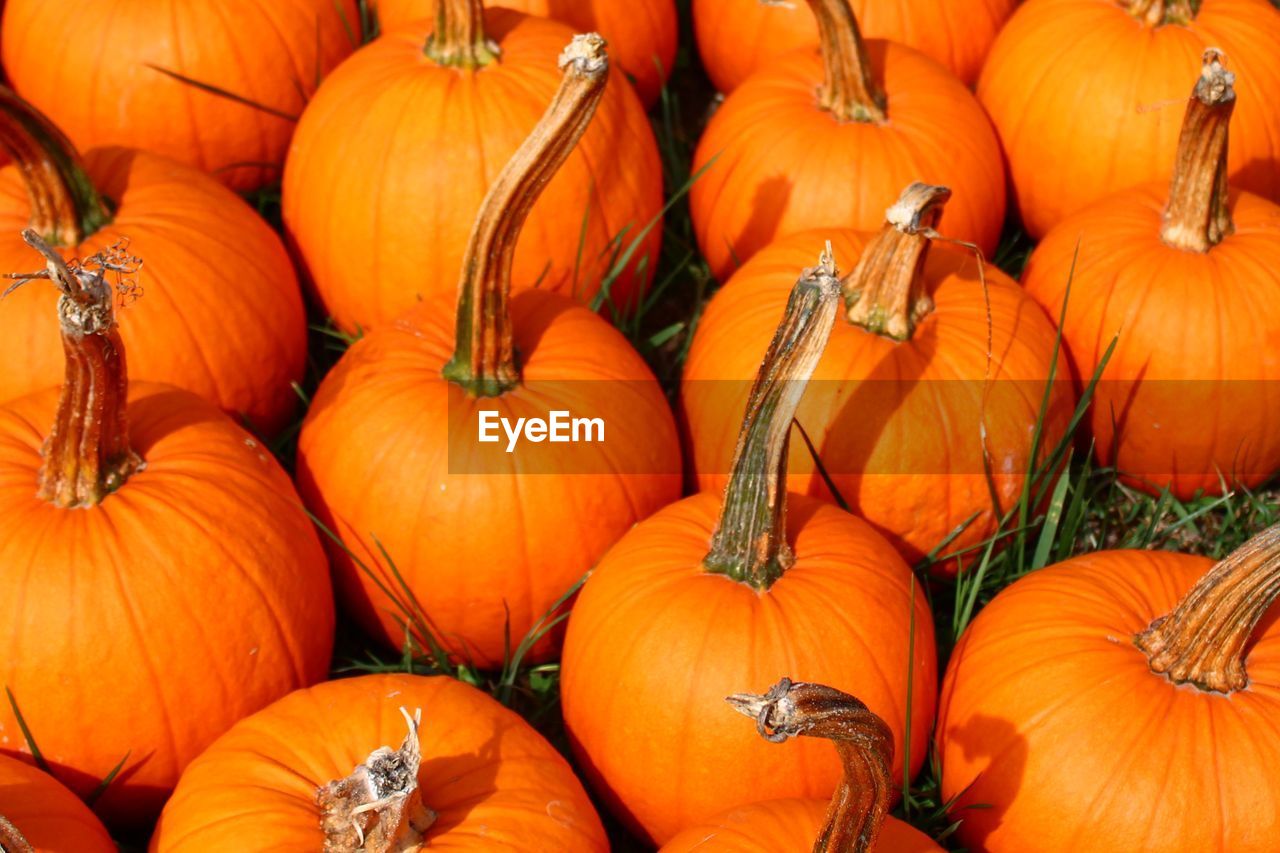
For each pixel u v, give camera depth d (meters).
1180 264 1.30
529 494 1.21
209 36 1.40
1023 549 1.29
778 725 0.98
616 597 1.17
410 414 1.22
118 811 1.17
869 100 1.36
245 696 1.17
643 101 1.53
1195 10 1.41
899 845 1.09
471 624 1.24
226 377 1.28
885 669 1.15
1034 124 1.42
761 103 1.39
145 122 1.40
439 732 1.12
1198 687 1.13
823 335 1.10
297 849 1.07
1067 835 1.12
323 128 1.35
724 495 1.15
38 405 1.19
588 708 1.17
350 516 1.23
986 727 1.15
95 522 1.14
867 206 1.35
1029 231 1.47
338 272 1.35
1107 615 1.16
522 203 1.18
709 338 1.29
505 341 1.22
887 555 1.18
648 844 1.20
